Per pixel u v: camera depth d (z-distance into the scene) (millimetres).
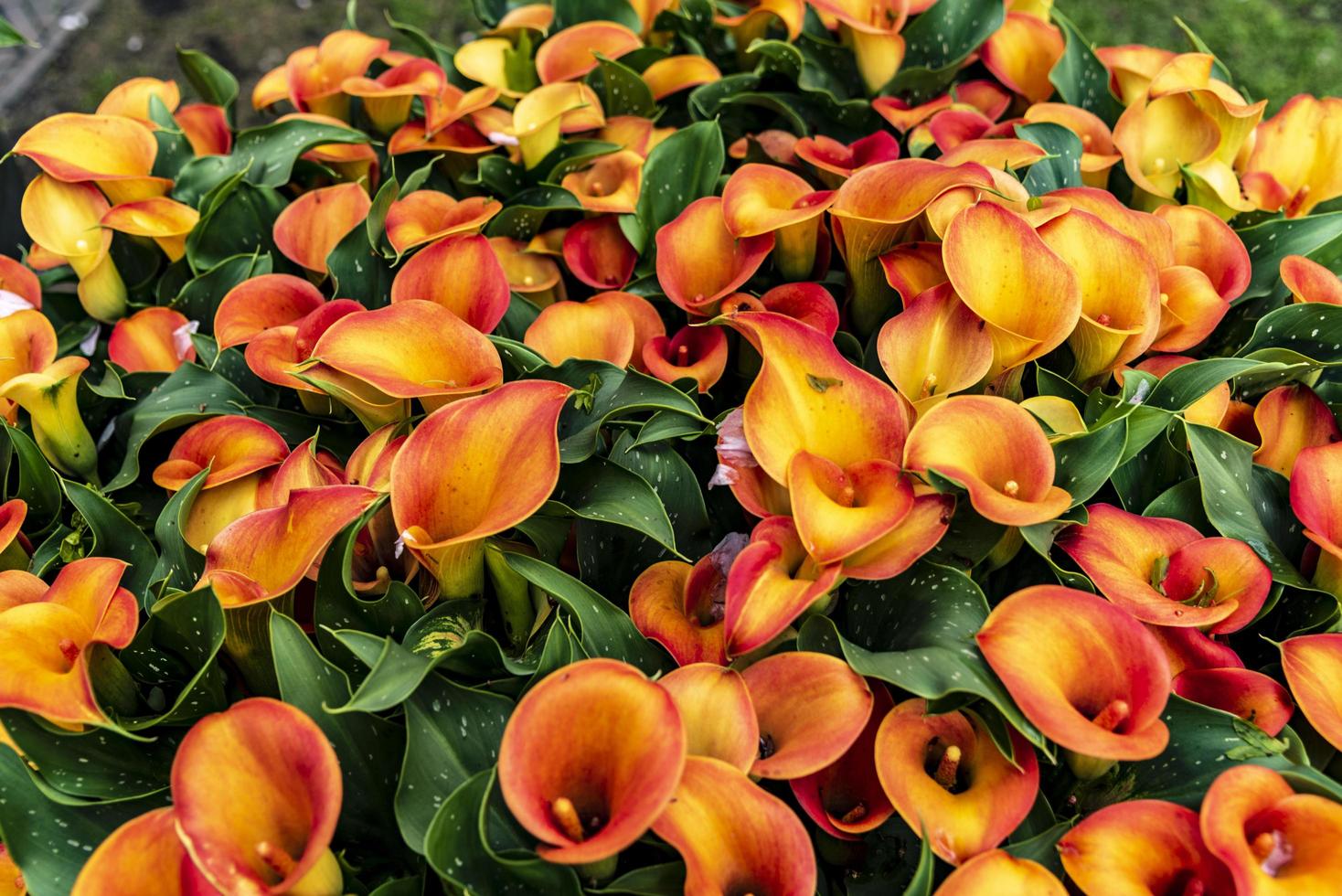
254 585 690
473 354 762
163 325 896
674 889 649
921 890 626
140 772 704
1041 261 743
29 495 816
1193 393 762
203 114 1022
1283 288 864
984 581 750
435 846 623
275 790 622
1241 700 693
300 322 807
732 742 648
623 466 764
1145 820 638
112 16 2484
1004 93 1034
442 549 691
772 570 670
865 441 717
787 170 900
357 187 900
